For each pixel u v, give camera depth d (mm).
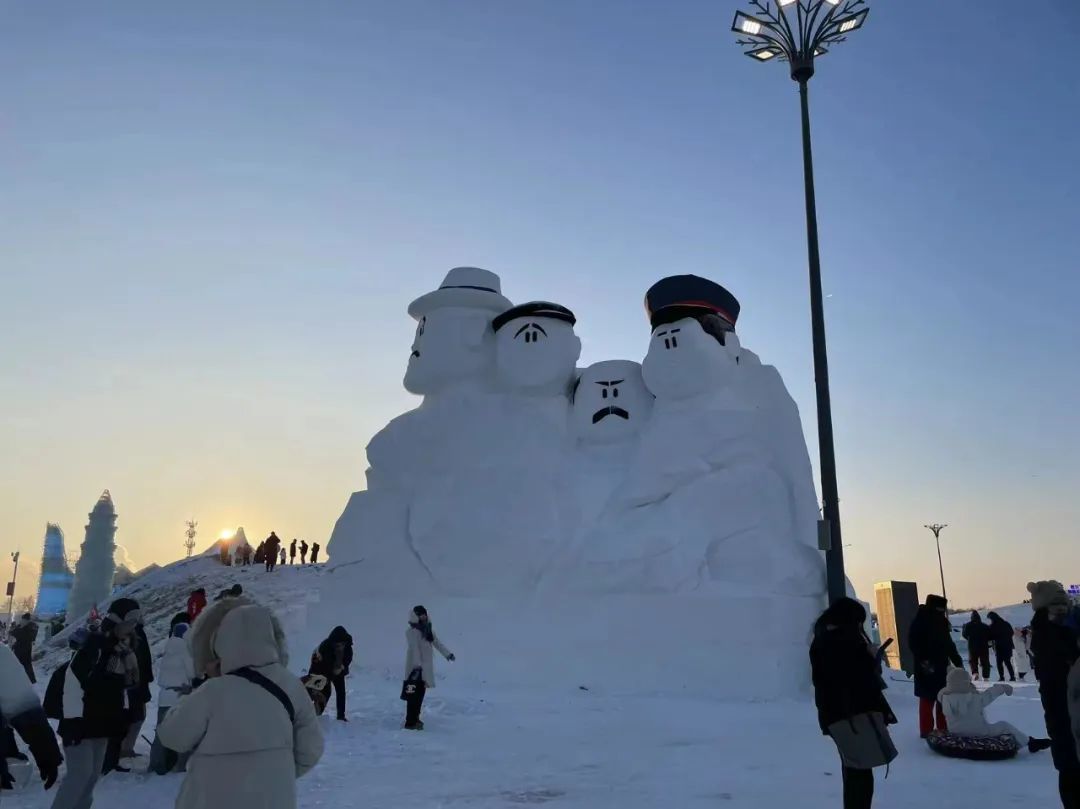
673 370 19562
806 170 16875
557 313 21219
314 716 4020
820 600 17703
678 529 18156
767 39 17516
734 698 15859
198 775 3672
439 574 19406
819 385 15828
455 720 12734
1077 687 5141
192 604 16141
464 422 20797
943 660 10477
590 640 17422
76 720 6367
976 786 7980
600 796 7887
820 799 7645
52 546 71438
